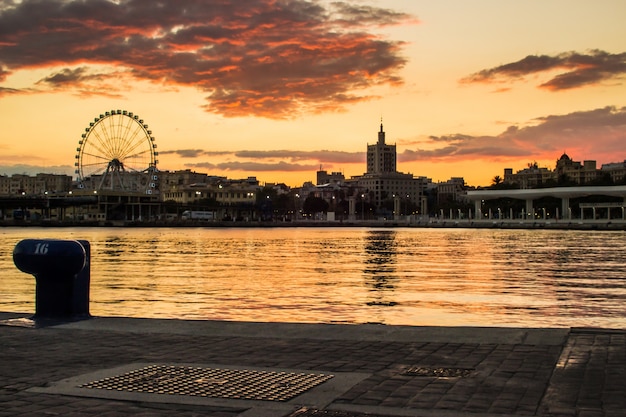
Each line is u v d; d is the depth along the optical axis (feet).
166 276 149.07
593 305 95.66
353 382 29.40
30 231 571.69
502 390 27.71
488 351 35.47
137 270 167.32
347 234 507.30
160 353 36.32
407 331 41.73
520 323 79.25
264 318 83.97
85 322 46.78
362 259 209.67
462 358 33.91
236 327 44.29
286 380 29.86
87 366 33.22
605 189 611.06
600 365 31.68
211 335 41.65
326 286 125.18
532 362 32.60
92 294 112.57
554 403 25.63
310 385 28.96
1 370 32.37
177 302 101.35
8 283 132.05
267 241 369.71
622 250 255.29
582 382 28.71
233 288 122.52
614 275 146.92
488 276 145.18
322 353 35.83
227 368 32.35
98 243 343.46
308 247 295.28
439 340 38.73
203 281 136.56
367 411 25.07
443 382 29.19
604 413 24.27
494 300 101.86
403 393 27.50
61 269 47.98
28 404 26.40
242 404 26.21
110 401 26.89
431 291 115.34
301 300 103.24
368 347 37.27
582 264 182.09
